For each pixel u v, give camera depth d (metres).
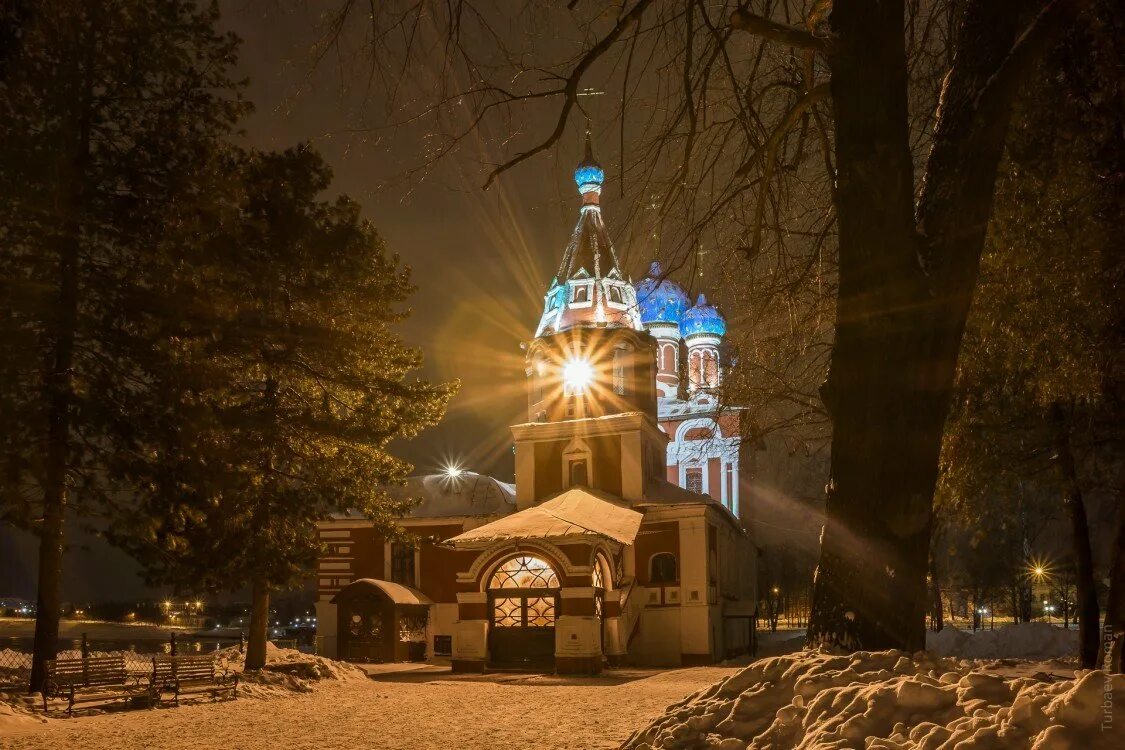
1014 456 22.61
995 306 16.55
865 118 8.96
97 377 20.88
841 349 9.06
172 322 21.27
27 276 20.14
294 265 26.72
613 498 41.28
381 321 29.05
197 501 21.89
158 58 21.78
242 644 32.03
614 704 20.33
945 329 8.81
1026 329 16.73
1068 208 15.48
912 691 6.93
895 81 9.00
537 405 45.34
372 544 43.31
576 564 32.97
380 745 14.22
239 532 25.61
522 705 20.62
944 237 8.84
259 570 25.78
